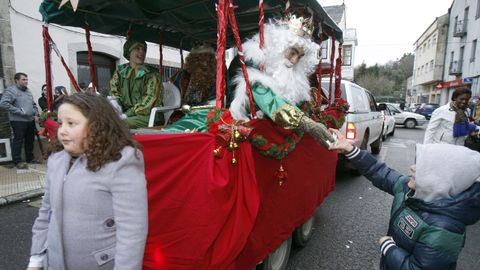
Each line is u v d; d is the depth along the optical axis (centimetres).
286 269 332
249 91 214
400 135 1589
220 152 179
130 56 338
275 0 274
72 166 145
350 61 2984
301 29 241
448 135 440
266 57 239
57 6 288
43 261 166
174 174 182
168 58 1030
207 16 370
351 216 479
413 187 176
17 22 679
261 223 232
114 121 146
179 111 348
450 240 158
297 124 206
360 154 214
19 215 462
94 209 140
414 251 168
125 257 138
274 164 242
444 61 3609
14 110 636
